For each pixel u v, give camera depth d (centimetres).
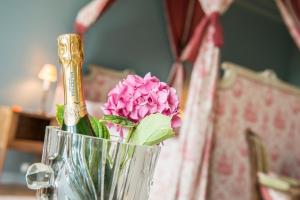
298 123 462
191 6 563
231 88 379
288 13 403
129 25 546
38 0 462
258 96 409
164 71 575
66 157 65
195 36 320
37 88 458
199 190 306
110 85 512
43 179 64
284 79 734
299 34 400
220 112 369
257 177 307
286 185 291
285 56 736
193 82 315
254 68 687
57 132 66
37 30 461
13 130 395
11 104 443
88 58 510
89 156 64
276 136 433
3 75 440
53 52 470
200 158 304
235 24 660
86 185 64
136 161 65
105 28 525
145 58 560
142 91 72
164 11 578
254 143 314
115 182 64
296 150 457
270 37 713
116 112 71
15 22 448
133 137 69
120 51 538
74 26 470
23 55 452
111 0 437
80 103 68
